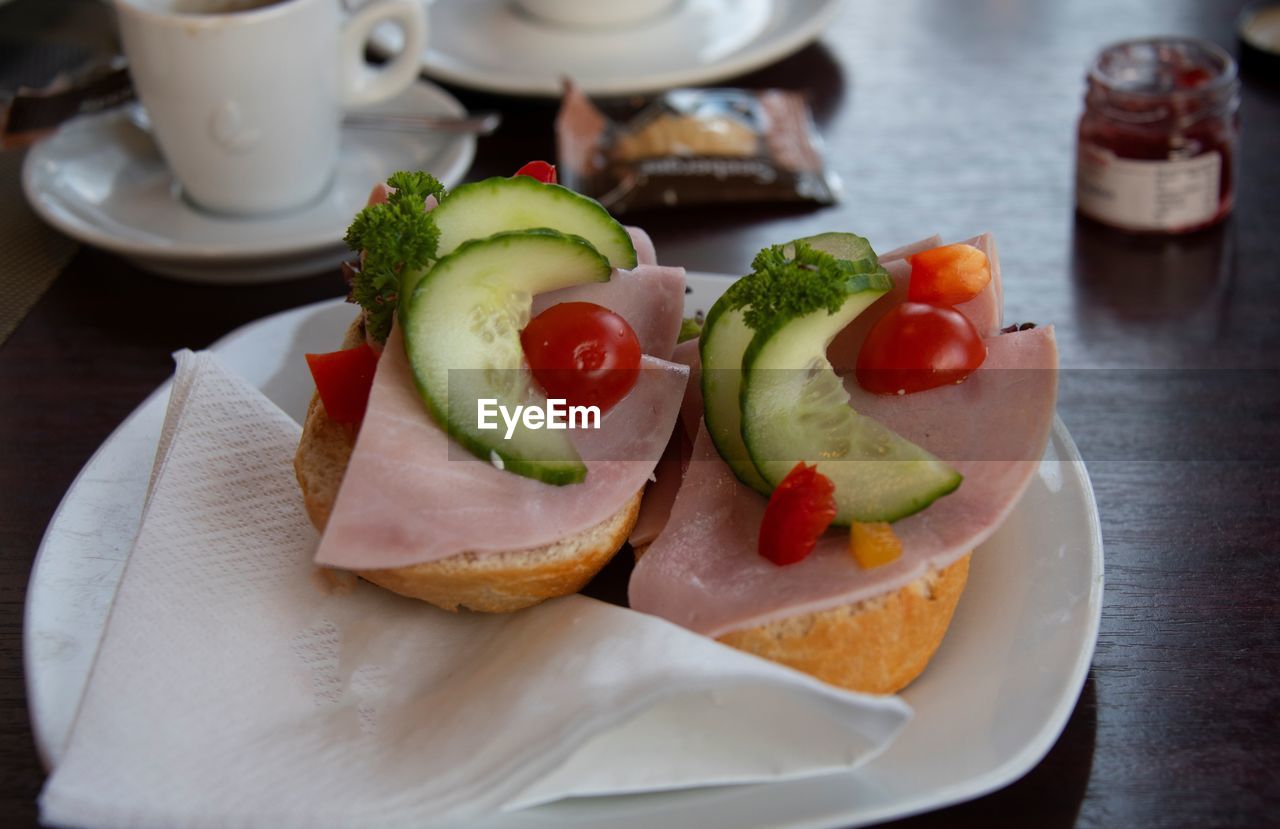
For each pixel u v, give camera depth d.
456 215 0.41
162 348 0.54
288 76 0.54
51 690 0.39
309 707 0.39
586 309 0.41
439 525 0.39
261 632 0.40
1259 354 0.52
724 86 0.67
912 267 0.42
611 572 0.42
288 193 0.57
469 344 0.40
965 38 0.70
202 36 0.53
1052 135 0.63
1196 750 0.39
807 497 0.38
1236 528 0.45
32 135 0.61
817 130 0.64
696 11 0.67
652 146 0.60
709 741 0.37
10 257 0.58
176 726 0.38
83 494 0.43
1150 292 0.55
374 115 0.61
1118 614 0.43
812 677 0.38
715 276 0.49
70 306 0.56
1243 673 0.41
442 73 0.63
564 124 0.60
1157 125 0.56
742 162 0.60
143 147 0.60
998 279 0.43
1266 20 0.68
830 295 0.39
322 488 0.41
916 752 0.37
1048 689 0.38
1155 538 0.45
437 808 0.36
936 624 0.39
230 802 0.36
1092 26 0.70
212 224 0.57
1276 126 0.63
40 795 0.38
